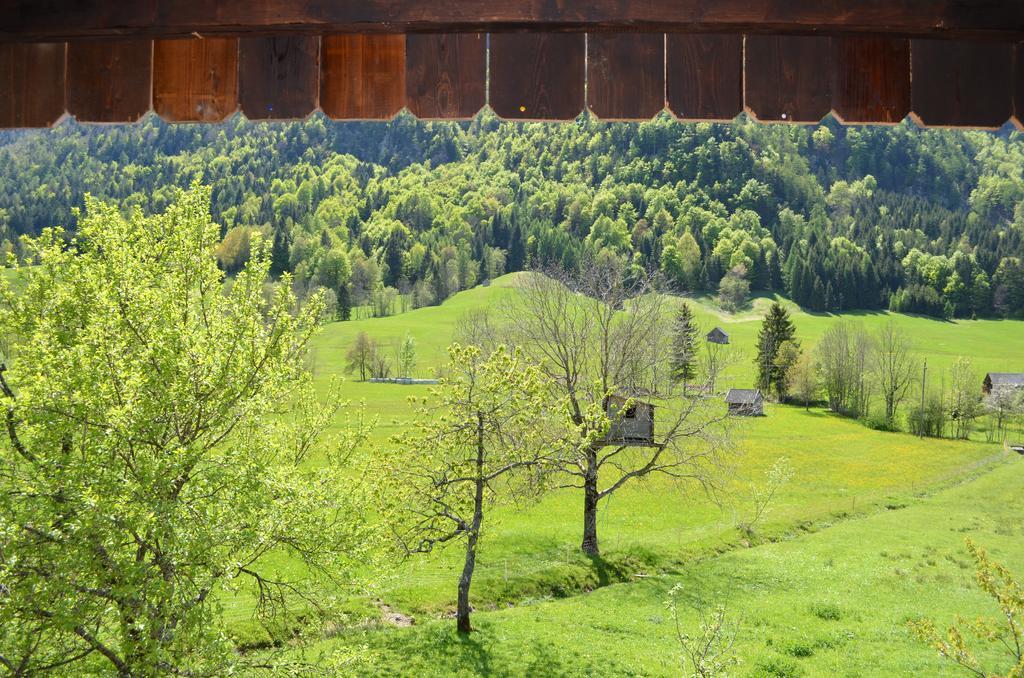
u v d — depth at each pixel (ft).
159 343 48.91
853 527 164.45
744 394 390.83
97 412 45.21
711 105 12.25
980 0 11.64
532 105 12.22
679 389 139.74
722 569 124.88
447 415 96.22
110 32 12.09
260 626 83.25
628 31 12.05
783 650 82.89
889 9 11.57
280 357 57.21
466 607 90.68
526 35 12.21
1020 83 12.50
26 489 41.06
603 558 127.54
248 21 11.72
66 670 43.34
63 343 51.01
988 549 139.95
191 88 12.55
